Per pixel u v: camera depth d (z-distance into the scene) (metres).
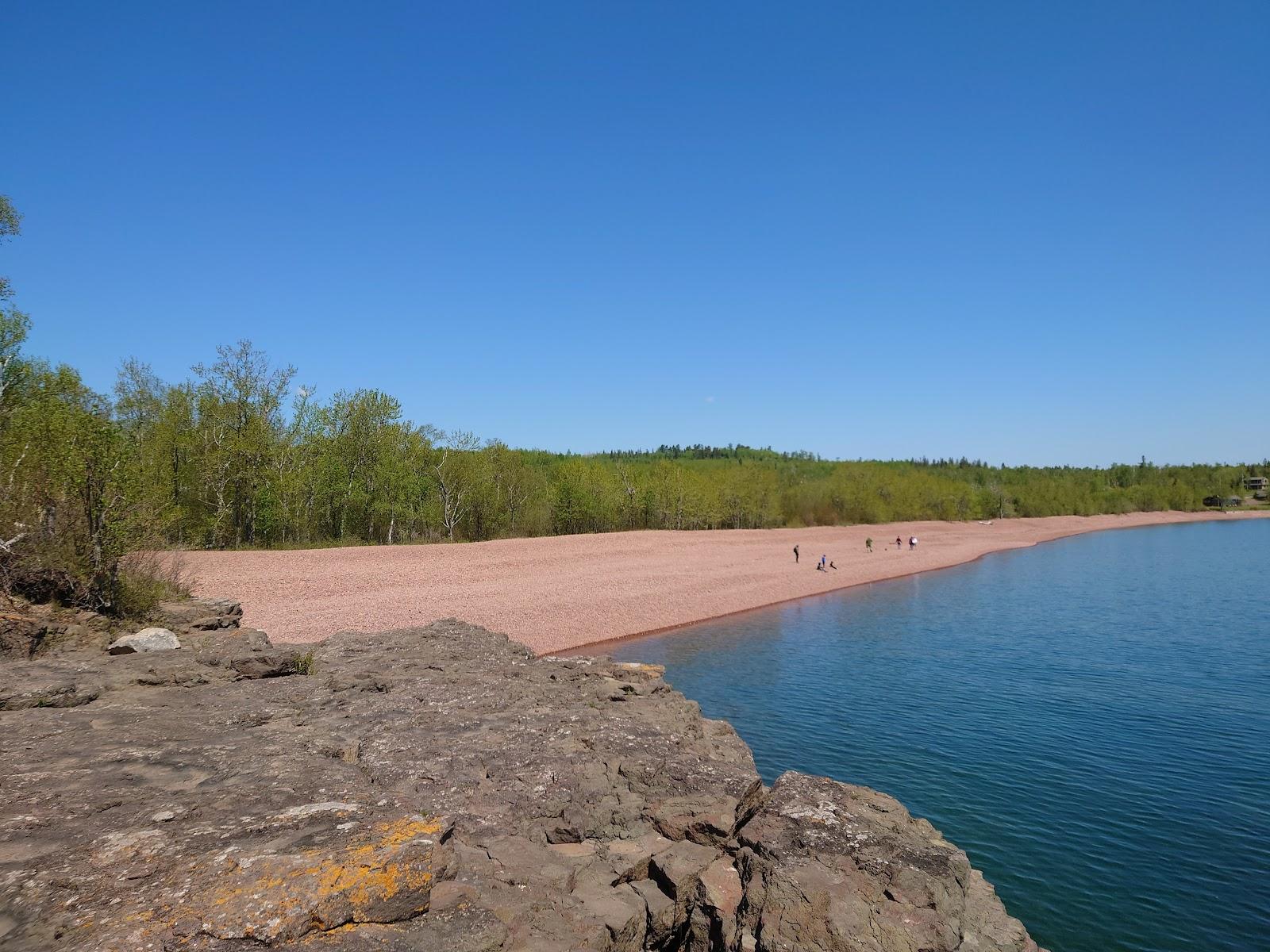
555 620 34.72
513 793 9.89
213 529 45.91
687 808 9.89
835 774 18.52
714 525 97.06
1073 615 40.53
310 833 6.57
